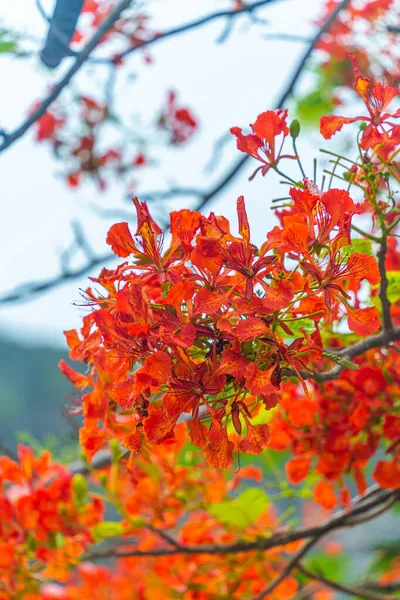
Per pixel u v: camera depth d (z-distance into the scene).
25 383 22.25
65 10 3.22
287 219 2.58
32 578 3.37
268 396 2.56
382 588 4.52
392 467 3.02
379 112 2.77
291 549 3.54
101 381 2.72
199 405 2.57
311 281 2.64
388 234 2.79
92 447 2.73
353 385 3.02
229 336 2.56
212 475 3.39
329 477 3.07
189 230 2.61
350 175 2.77
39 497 3.33
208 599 3.64
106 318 2.59
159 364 2.55
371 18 4.48
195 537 3.56
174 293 2.56
